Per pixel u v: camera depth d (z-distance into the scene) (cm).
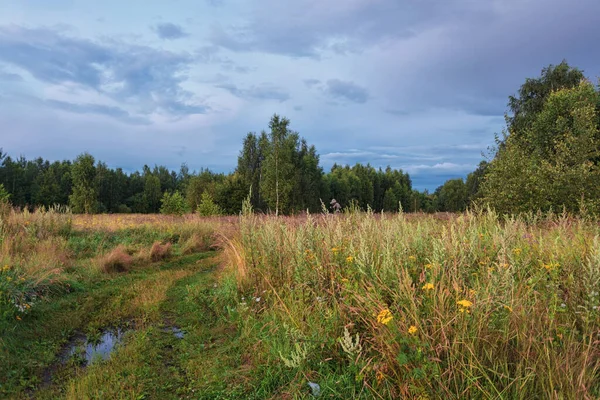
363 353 323
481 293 315
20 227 1029
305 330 385
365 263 396
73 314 554
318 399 294
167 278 794
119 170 7819
